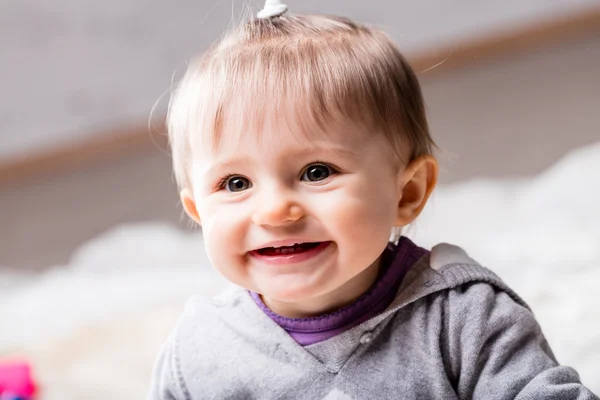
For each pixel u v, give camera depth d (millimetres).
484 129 2438
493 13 2809
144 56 2867
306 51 765
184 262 1888
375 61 777
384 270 820
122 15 2834
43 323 1609
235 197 734
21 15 2836
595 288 1280
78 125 2938
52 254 2314
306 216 717
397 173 777
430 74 2863
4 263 2299
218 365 815
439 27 2820
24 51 2869
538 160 2199
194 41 2811
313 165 728
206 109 747
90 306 1649
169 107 862
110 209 2561
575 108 2455
